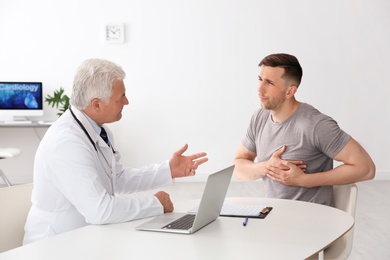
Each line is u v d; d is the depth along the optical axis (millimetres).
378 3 6219
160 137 6340
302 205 2250
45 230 2102
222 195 1982
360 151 2475
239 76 6273
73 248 1652
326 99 6297
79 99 2131
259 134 2727
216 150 6352
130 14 6199
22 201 2168
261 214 2055
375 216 4621
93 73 2109
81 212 1996
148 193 5660
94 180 2006
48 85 6215
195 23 6219
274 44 6238
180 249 1630
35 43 6172
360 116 6320
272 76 2512
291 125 2572
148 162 6352
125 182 2414
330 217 2025
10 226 2107
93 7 6176
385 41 6254
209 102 6305
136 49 6234
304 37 6230
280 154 2562
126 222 1979
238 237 1754
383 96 6312
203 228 1876
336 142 2479
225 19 6215
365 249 3740
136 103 6289
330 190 2549
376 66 6281
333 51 6250
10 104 5918
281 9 6199
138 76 6266
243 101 6305
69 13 6168
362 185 6031
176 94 6293
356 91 6301
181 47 6242
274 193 2619
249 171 2627
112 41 6191
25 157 6285
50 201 2094
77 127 2104
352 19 6227
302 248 1633
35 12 6148
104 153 2229
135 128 6320
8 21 6137
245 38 6234
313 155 2555
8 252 1617
